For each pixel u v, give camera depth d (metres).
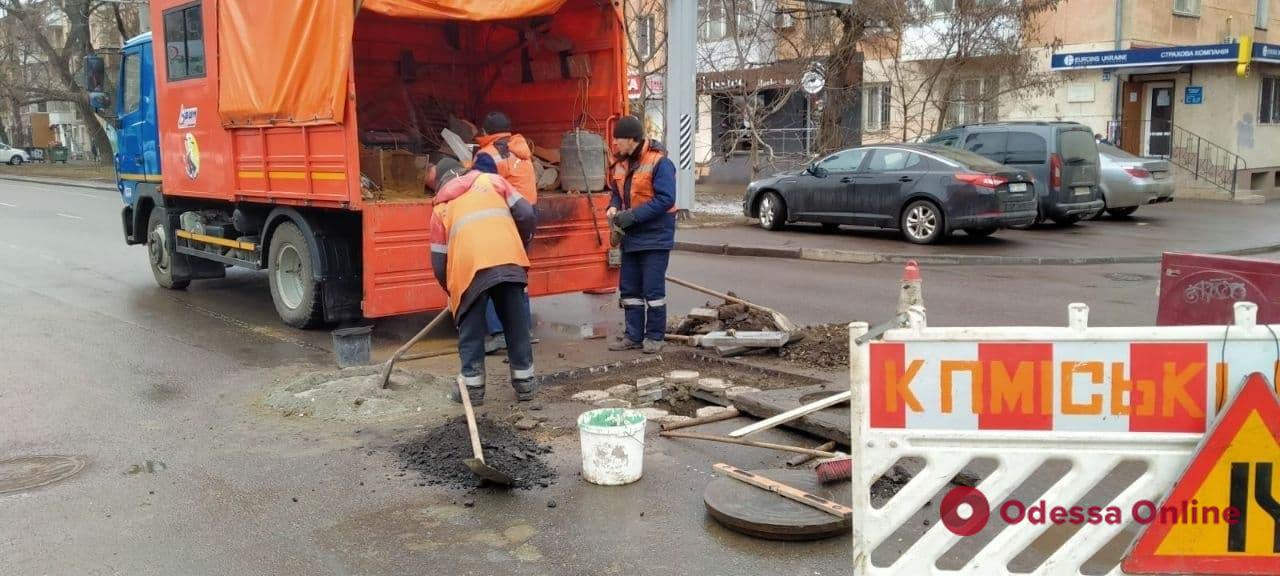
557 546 4.15
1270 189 24.75
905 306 4.48
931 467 3.02
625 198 7.48
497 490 4.78
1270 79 24.33
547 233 8.26
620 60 8.85
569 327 8.88
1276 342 2.77
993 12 20.61
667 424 5.70
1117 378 2.88
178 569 3.96
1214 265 4.84
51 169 48.19
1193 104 23.44
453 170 6.54
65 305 10.06
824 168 15.98
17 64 45.44
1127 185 17.75
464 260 5.93
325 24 7.38
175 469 5.12
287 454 5.34
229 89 8.73
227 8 8.60
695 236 15.95
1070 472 2.98
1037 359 2.91
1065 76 23.59
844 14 21.11
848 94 23.72
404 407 6.12
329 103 7.42
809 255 14.01
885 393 3.00
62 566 3.99
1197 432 2.86
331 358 7.68
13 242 15.90
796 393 6.01
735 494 4.51
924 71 22.56
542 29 9.51
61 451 5.42
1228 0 25.48
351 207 7.40
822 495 4.53
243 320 9.28
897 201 14.83
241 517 4.48
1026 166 16.42
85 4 41.50
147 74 10.75
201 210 10.38
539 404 6.27
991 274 12.09
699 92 23.17
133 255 14.18
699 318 8.19
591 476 4.84
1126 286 11.00
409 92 10.27
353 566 3.98
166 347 8.06
